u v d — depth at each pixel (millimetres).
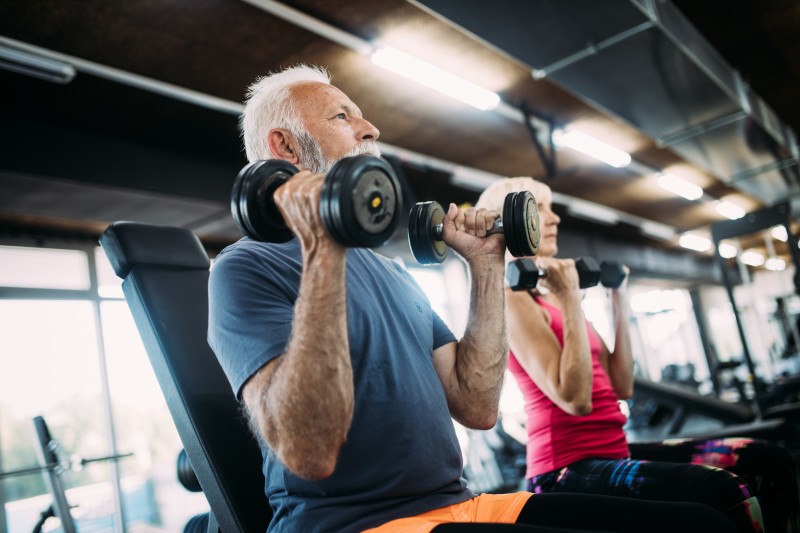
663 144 5672
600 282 2055
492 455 6750
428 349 1233
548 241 1996
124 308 5855
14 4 3268
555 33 3580
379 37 4145
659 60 3986
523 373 1819
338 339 902
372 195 876
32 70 3605
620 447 1776
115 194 4578
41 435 2889
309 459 901
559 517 1082
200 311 1337
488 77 5035
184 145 5434
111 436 5438
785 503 1673
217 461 1173
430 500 1046
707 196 9617
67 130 4316
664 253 12844
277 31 3910
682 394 4113
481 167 7027
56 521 4941
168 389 1236
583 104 5789
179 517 5801
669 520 1021
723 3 4949
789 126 7898
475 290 1287
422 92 5020
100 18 3502
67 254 5613
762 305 11711
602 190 8555
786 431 2574
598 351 1904
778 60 5949
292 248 1175
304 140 1273
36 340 5246
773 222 4551
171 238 1391
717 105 4875
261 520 1155
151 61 3990
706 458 1784
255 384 968
